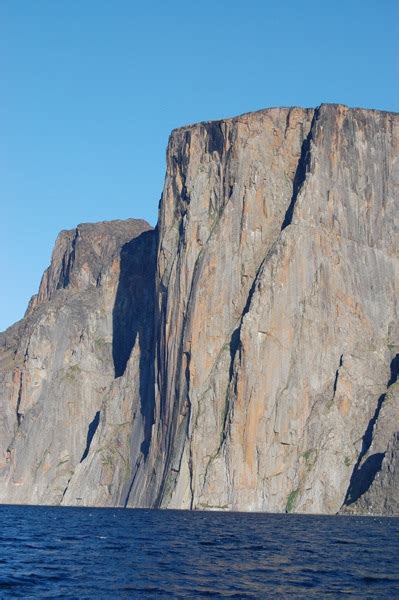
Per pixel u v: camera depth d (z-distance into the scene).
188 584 96.56
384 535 160.62
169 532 165.75
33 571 105.19
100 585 95.19
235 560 118.12
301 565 113.19
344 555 125.25
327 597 89.50
